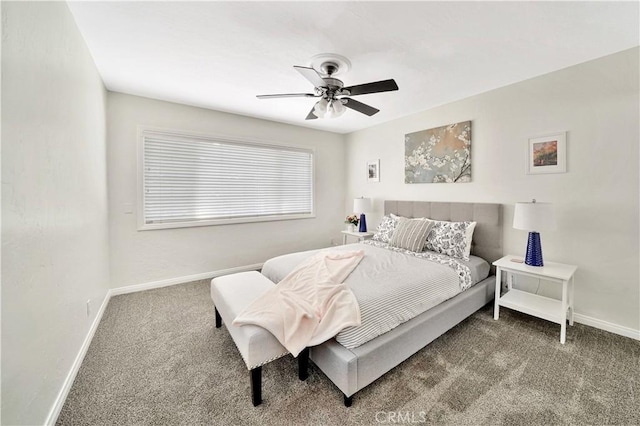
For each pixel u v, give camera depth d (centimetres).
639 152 204
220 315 216
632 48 204
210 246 365
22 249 109
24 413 108
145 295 301
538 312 216
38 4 128
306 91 295
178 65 235
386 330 166
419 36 190
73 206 172
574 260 236
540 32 185
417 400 148
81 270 186
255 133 394
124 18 172
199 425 132
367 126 446
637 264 207
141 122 309
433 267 236
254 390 143
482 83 271
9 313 99
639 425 132
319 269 219
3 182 98
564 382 161
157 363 181
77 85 182
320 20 173
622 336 212
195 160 348
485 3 157
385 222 367
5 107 100
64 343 150
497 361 182
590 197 226
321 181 475
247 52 213
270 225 421
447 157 329
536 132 255
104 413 139
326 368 154
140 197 311
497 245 282
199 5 160
